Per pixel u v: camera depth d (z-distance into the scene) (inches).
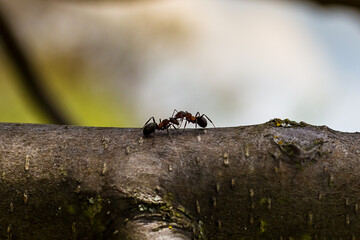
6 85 16.5
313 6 13.7
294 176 10.3
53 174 10.2
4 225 10.2
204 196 10.2
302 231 10.3
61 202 10.1
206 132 10.5
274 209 10.3
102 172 10.2
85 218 10.1
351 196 10.3
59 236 10.1
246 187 10.3
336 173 10.3
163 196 10.0
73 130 10.6
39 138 10.4
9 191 10.2
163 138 10.4
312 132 10.5
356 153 10.4
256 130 10.5
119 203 10.0
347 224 10.3
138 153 10.3
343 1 13.3
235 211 10.3
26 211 10.2
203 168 10.2
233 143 10.4
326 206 10.3
